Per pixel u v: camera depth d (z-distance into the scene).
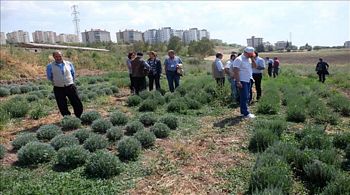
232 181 5.70
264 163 5.78
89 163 6.17
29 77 28.31
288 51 109.56
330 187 4.86
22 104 11.59
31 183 5.72
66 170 6.34
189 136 8.36
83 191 5.39
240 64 9.90
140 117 9.69
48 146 6.97
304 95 14.32
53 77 9.87
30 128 9.55
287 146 6.43
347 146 6.61
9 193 5.34
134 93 14.89
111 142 7.87
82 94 14.15
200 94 12.98
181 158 6.76
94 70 37.41
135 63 14.23
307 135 7.21
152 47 70.62
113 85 19.14
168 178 5.88
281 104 12.70
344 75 26.09
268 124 8.39
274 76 26.61
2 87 18.95
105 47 73.81
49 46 50.47
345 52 78.94
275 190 4.70
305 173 5.74
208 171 6.13
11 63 28.89
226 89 12.92
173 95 13.41
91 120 9.93
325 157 6.04
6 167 6.49
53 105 13.23
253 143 7.31
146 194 5.32
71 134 8.20
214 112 11.00
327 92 15.09
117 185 5.63
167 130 8.36
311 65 48.19
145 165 6.49
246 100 10.14
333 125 9.28
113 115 9.72
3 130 9.31
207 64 49.12
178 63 14.92
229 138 8.06
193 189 5.46
